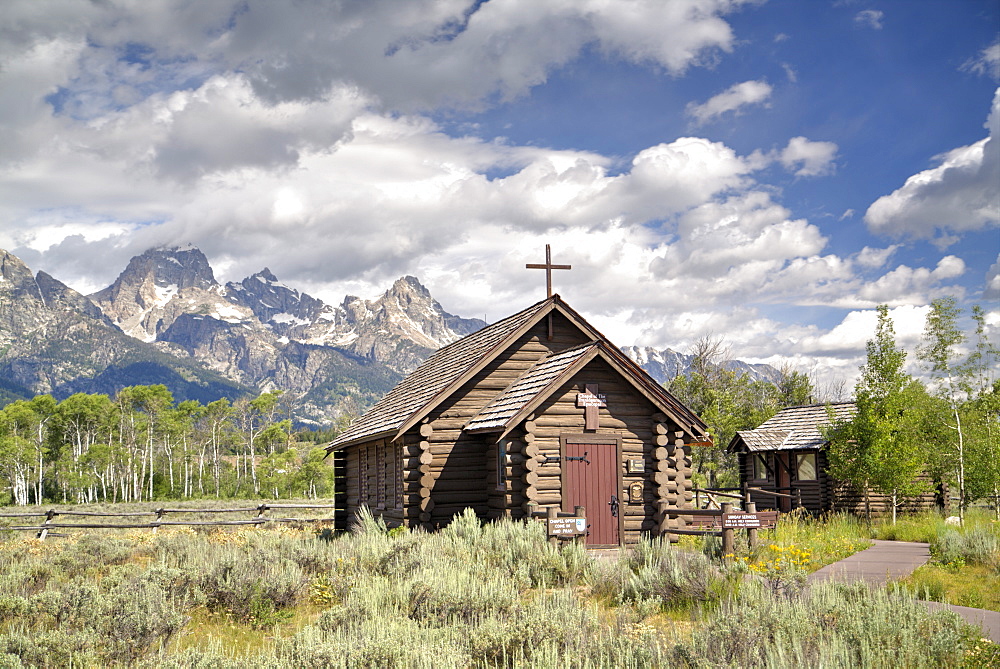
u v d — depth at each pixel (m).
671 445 21.16
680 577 12.41
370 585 12.34
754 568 13.87
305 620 11.57
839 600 10.02
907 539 23.73
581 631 8.94
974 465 28.06
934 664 8.13
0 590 12.39
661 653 8.29
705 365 54.16
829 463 33.22
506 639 8.50
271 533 24.67
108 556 18.27
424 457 21.38
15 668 7.86
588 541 19.61
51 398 133.25
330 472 105.38
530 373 22.36
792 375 62.41
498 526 17.62
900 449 27.73
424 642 8.60
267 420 137.12
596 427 20.16
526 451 19.53
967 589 13.32
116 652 8.85
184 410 137.50
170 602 10.99
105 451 117.56
